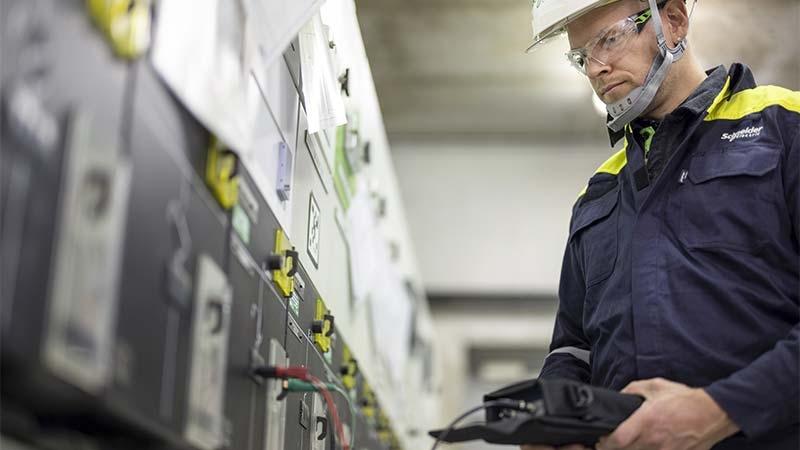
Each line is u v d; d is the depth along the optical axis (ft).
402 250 13.24
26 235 2.44
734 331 4.54
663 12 5.26
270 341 4.97
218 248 4.00
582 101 18.86
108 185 2.83
